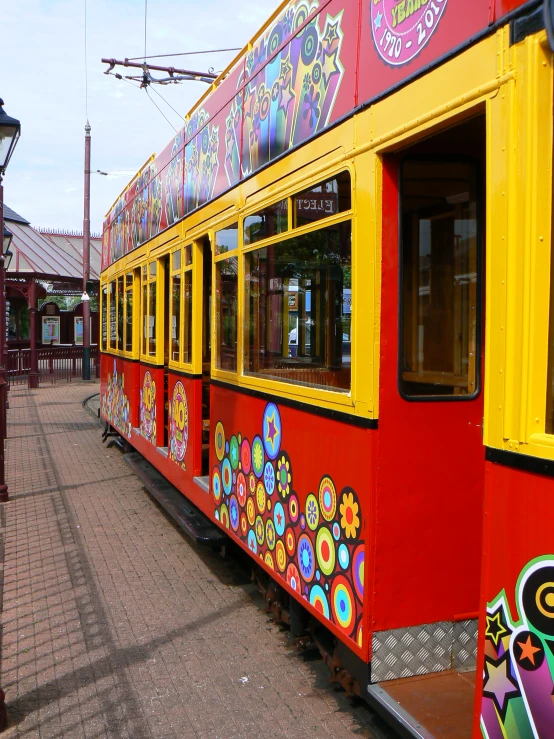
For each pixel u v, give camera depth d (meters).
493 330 2.28
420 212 3.19
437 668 3.25
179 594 5.44
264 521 4.44
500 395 2.25
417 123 2.75
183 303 6.79
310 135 3.74
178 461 6.95
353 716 3.68
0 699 3.55
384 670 3.15
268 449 4.37
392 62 2.94
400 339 3.13
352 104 3.28
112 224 11.98
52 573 5.91
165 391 8.28
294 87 3.98
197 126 6.36
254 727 3.58
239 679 4.09
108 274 12.34
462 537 3.26
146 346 8.73
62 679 4.10
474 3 2.42
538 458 2.10
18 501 8.44
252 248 4.68
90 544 6.72
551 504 2.05
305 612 4.19
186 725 3.60
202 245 6.40
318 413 3.62
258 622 4.91
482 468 3.29
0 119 7.40
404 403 3.16
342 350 3.40
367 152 3.14
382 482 3.13
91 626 4.84
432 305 3.22
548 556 2.06
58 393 22.08
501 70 2.28
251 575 5.37
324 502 3.57
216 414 5.57
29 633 4.74
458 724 2.80
